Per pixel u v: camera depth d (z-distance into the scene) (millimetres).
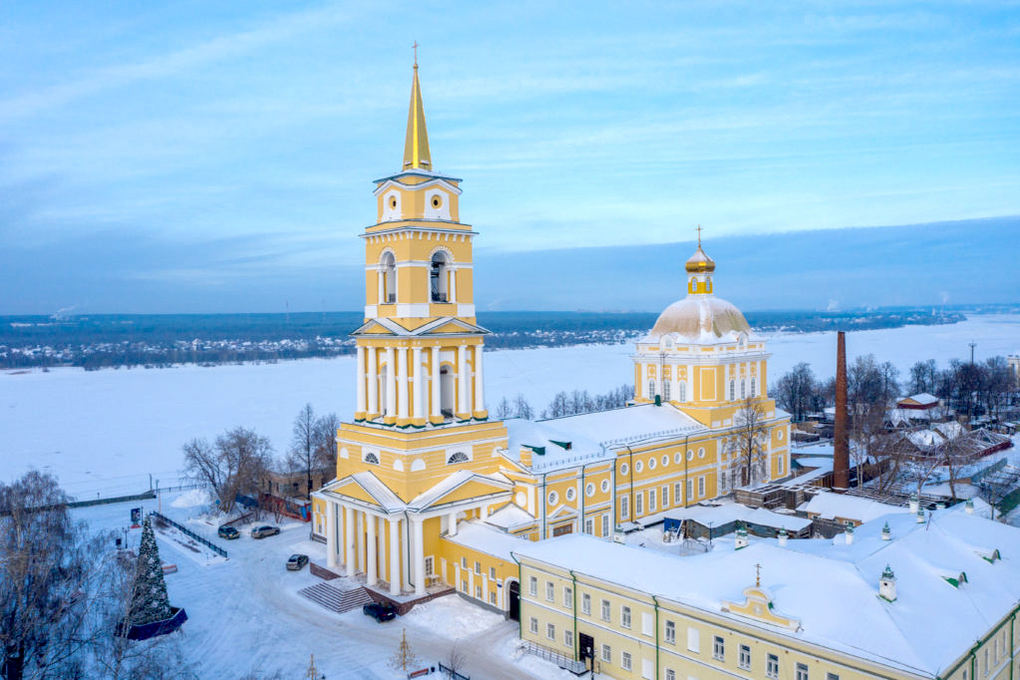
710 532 89812
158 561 68250
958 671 42625
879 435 130375
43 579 58750
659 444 98125
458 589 74562
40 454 168875
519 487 81438
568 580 60594
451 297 80812
